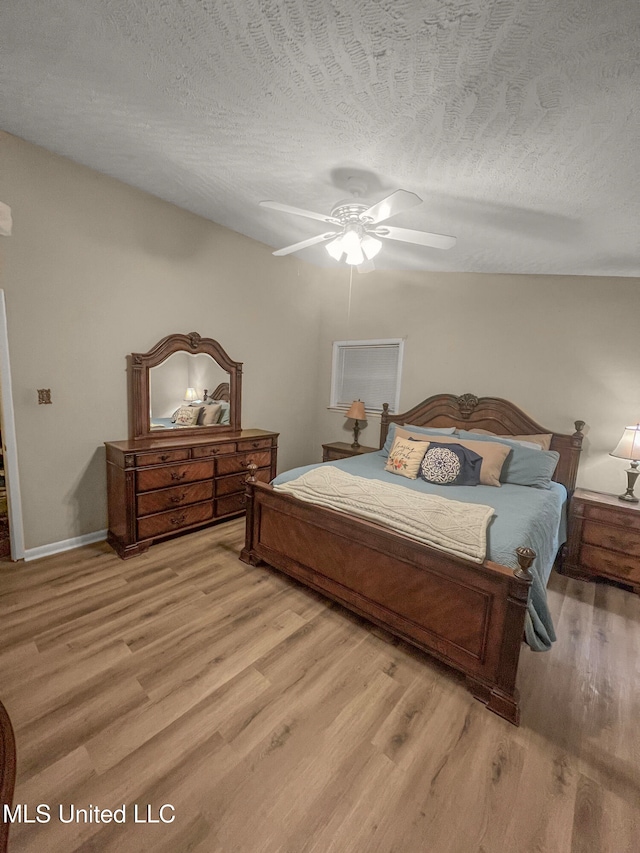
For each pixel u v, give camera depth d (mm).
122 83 1717
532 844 1178
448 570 1792
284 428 4711
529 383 3523
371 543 2068
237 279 3883
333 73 1390
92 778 1318
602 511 2768
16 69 1713
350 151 1888
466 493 2611
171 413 3408
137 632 2059
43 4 1331
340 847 1156
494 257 3115
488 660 1690
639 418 3049
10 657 1848
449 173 1912
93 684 1708
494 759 1445
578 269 3062
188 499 3207
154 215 3154
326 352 4965
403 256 3592
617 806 1295
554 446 3330
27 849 1122
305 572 2439
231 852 1136
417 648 1979
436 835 1194
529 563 1549
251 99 1645
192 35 1357
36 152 2508
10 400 2590
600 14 984
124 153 2453
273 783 1328
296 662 1894
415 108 1493
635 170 1593
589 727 1603
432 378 4102
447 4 1039
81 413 2938
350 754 1441
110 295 2980
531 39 1101
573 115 1363
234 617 2219
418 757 1441
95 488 3082
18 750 1403
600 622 2352
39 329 2662
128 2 1263
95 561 2803
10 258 2486
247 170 2352
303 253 4293
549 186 1845
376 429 4582
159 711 1587
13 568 2664
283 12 1172
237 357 4004
